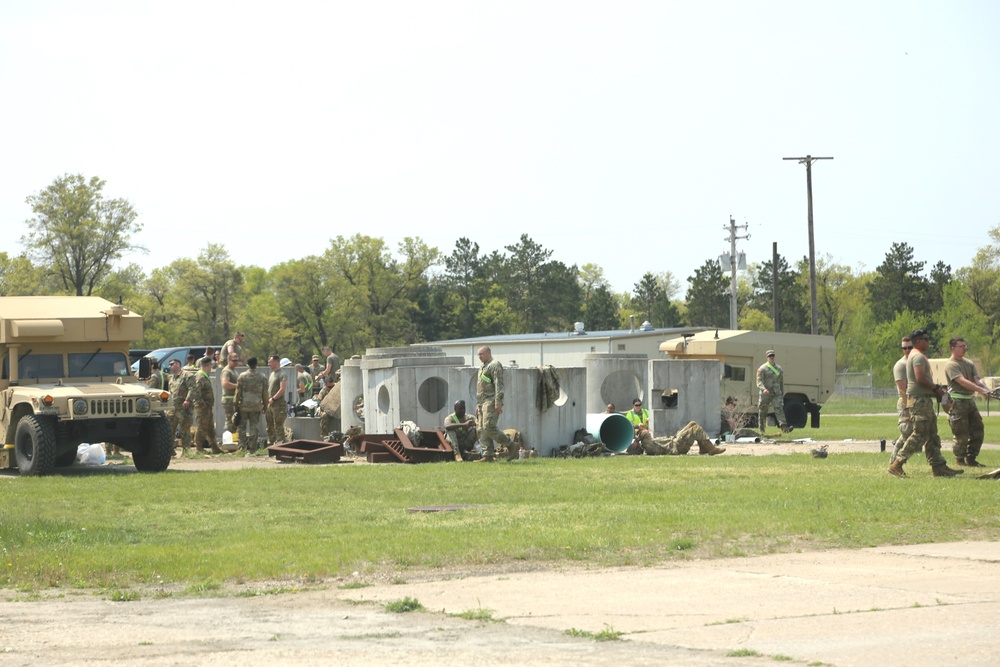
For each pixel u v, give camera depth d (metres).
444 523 20.20
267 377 50.94
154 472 33.44
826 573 15.00
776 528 18.66
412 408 40.88
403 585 14.77
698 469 31.03
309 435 46.81
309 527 20.20
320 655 10.96
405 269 173.62
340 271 170.12
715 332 66.69
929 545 17.34
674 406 47.56
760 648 10.88
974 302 163.62
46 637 12.16
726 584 14.35
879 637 11.22
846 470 30.00
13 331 33.75
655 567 15.76
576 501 23.61
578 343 82.06
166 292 154.88
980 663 10.15
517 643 11.32
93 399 32.47
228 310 157.62
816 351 66.62
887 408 93.44
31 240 137.12
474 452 37.41
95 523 20.92
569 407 41.00
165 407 33.44
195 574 15.70
